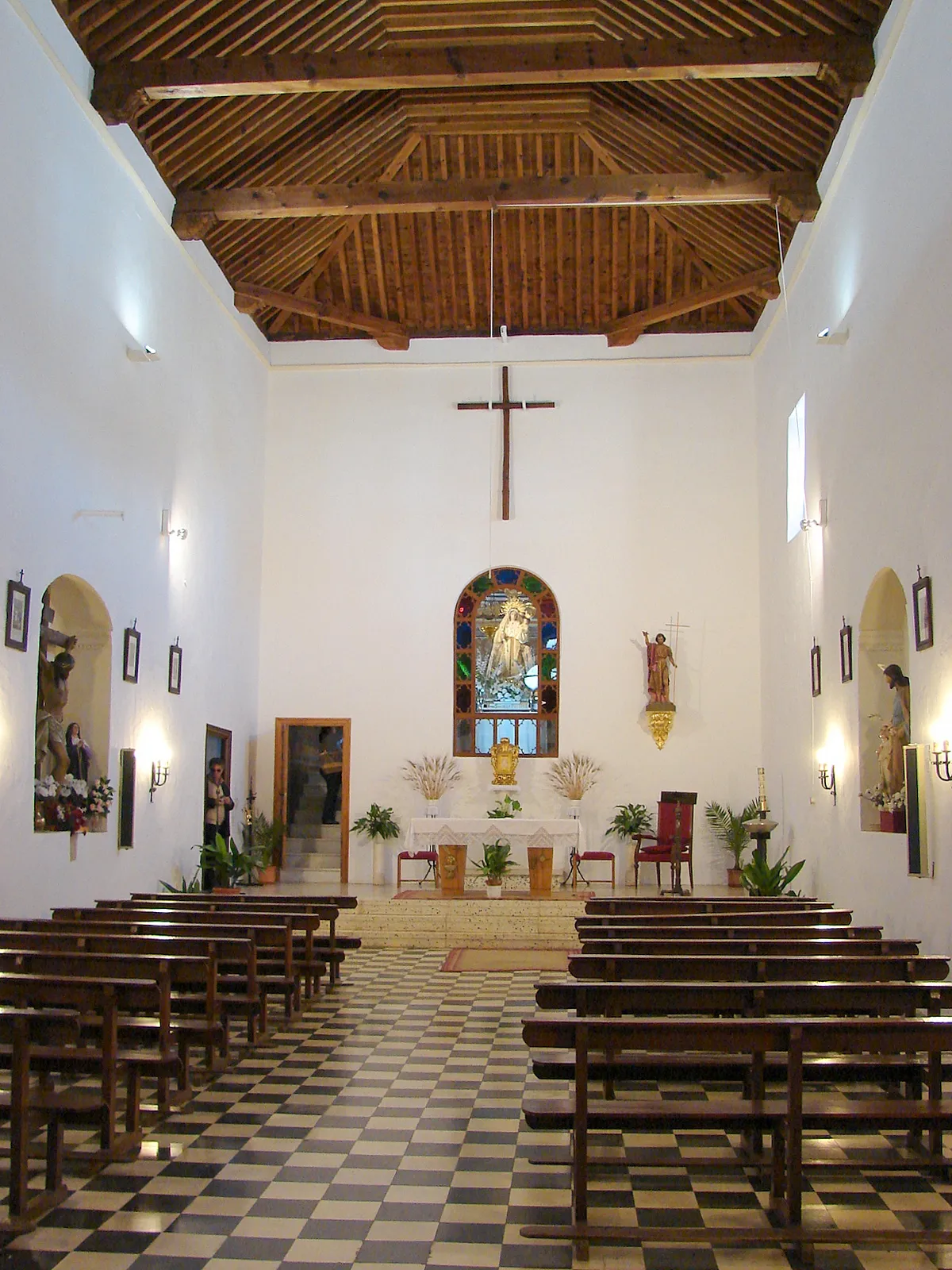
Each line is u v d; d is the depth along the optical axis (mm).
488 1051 8562
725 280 18594
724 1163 5715
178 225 14680
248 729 18531
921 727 10562
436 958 13578
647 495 19203
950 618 9859
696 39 12000
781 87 13414
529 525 19266
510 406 19375
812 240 14812
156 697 14125
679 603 18953
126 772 12891
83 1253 4891
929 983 6215
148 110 13164
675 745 18672
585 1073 5219
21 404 10461
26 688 10547
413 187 14773
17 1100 5254
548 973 12359
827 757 14297
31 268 10672
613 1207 5406
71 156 11562
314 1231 5125
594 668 18906
